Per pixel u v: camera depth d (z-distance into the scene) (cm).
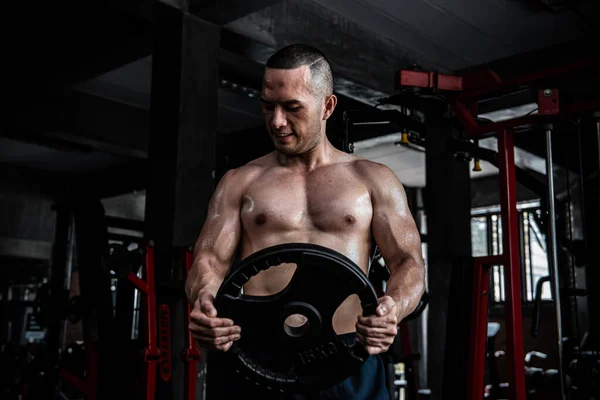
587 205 581
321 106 163
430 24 573
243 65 637
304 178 171
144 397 392
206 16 471
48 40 579
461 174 580
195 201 453
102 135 750
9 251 1066
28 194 1019
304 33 532
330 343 139
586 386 321
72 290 1055
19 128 699
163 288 411
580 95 611
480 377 319
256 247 166
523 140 743
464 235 578
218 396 168
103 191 1020
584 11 545
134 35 556
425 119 515
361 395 159
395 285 153
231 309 138
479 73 342
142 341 407
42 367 584
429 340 553
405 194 171
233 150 684
